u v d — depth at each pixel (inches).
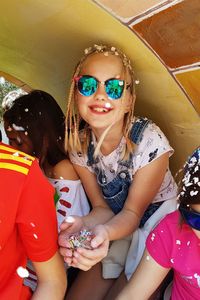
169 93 58.3
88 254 49.0
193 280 50.4
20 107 67.6
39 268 46.3
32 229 42.8
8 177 41.7
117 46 57.4
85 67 59.2
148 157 62.6
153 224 64.8
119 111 59.9
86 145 66.1
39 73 77.9
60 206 66.1
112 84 58.0
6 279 43.8
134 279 53.4
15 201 41.6
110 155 64.3
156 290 58.5
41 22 59.1
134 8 45.3
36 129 66.4
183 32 45.9
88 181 67.9
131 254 63.7
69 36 59.8
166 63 52.2
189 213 47.9
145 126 63.5
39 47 68.4
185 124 62.2
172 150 63.9
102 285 63.1
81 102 60.1
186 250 50.6
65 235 50.9
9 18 62.1
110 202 67.2
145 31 48.8
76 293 62.7
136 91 64.1
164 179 65.8
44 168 67.3
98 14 49.3
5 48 75.1
